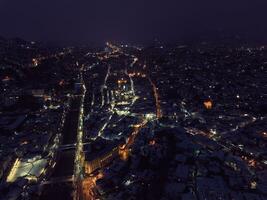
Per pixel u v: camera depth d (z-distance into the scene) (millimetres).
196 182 125938
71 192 128750
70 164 154625
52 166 152750
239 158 149000
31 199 125125
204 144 164250
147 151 154625
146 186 128125
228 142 170125
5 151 167625
